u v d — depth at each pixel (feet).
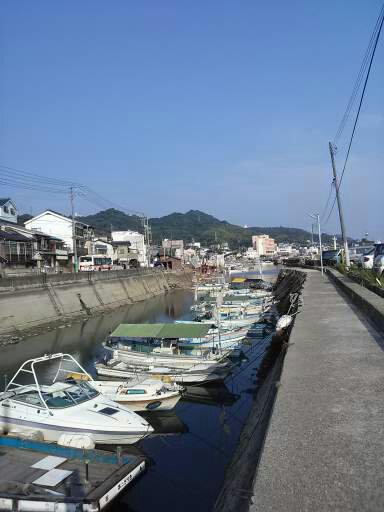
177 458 46.88
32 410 45.01
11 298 125.39
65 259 214.48
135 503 37.76
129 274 221.87
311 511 12.72
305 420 19.42
